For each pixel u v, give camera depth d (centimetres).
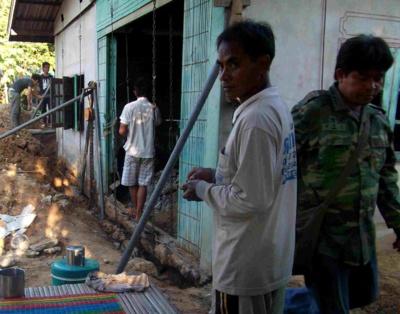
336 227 249
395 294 413
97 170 816
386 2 488
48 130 1323
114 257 565
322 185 247
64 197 812
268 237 199
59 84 1043
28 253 570
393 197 270
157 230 606
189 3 500
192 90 496
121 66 884
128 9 653
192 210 503
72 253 324
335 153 244
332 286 253
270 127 189
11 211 709
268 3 438
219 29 432
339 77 245
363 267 265
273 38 200
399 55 503
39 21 1298
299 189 254
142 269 515
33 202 751
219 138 436
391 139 268
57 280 319
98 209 798
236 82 199
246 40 193
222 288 206
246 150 188
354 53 234
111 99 788
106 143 795
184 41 514
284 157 199
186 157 514
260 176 187
